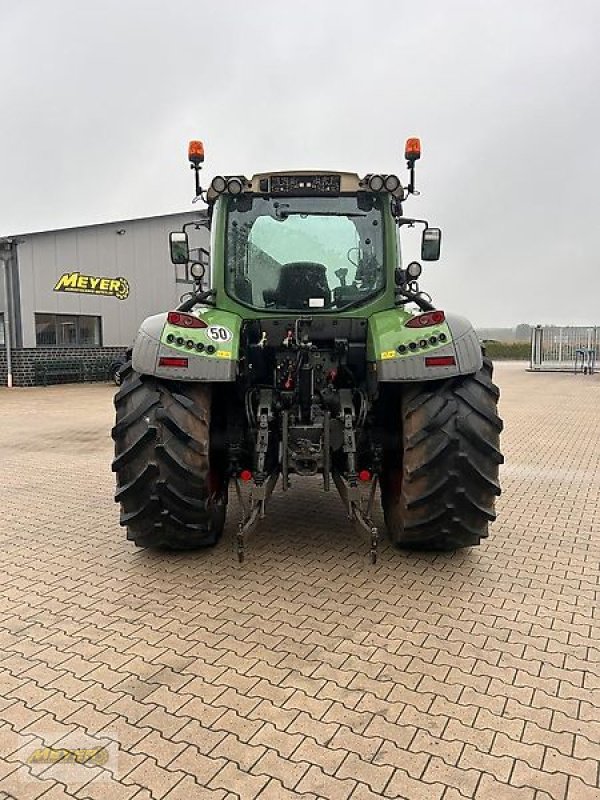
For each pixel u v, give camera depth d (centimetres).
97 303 2042
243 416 423
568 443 852
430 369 363
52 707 247
